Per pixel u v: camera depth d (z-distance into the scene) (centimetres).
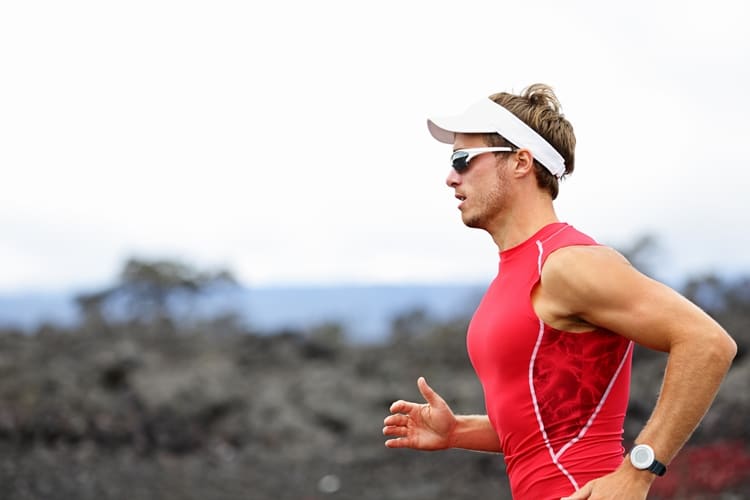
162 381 4022
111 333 4825
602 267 716
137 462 3164
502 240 803
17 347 4388
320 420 4059
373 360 4844
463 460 3084
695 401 685
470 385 4216
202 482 2853
